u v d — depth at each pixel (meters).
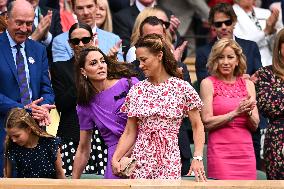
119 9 29.80
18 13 22.81
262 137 26.45
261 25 28.95
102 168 22.41
